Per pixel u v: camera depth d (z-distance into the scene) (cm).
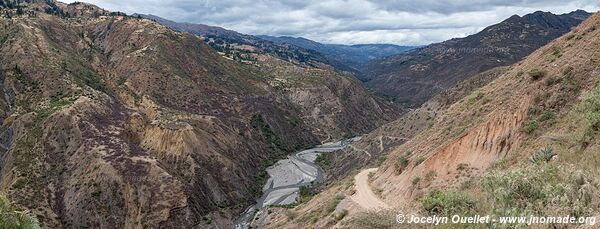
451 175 3447
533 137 2948
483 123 3650
